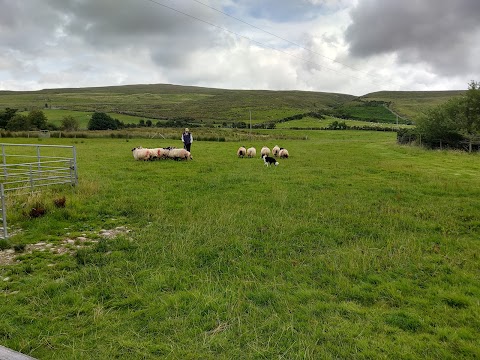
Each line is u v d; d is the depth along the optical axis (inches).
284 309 201.3
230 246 300.2
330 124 4008.4
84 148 1341.0
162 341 173.5
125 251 290.4
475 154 1236.5
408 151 1318.9
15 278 240.4
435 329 182.2
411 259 276.5
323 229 348.5
